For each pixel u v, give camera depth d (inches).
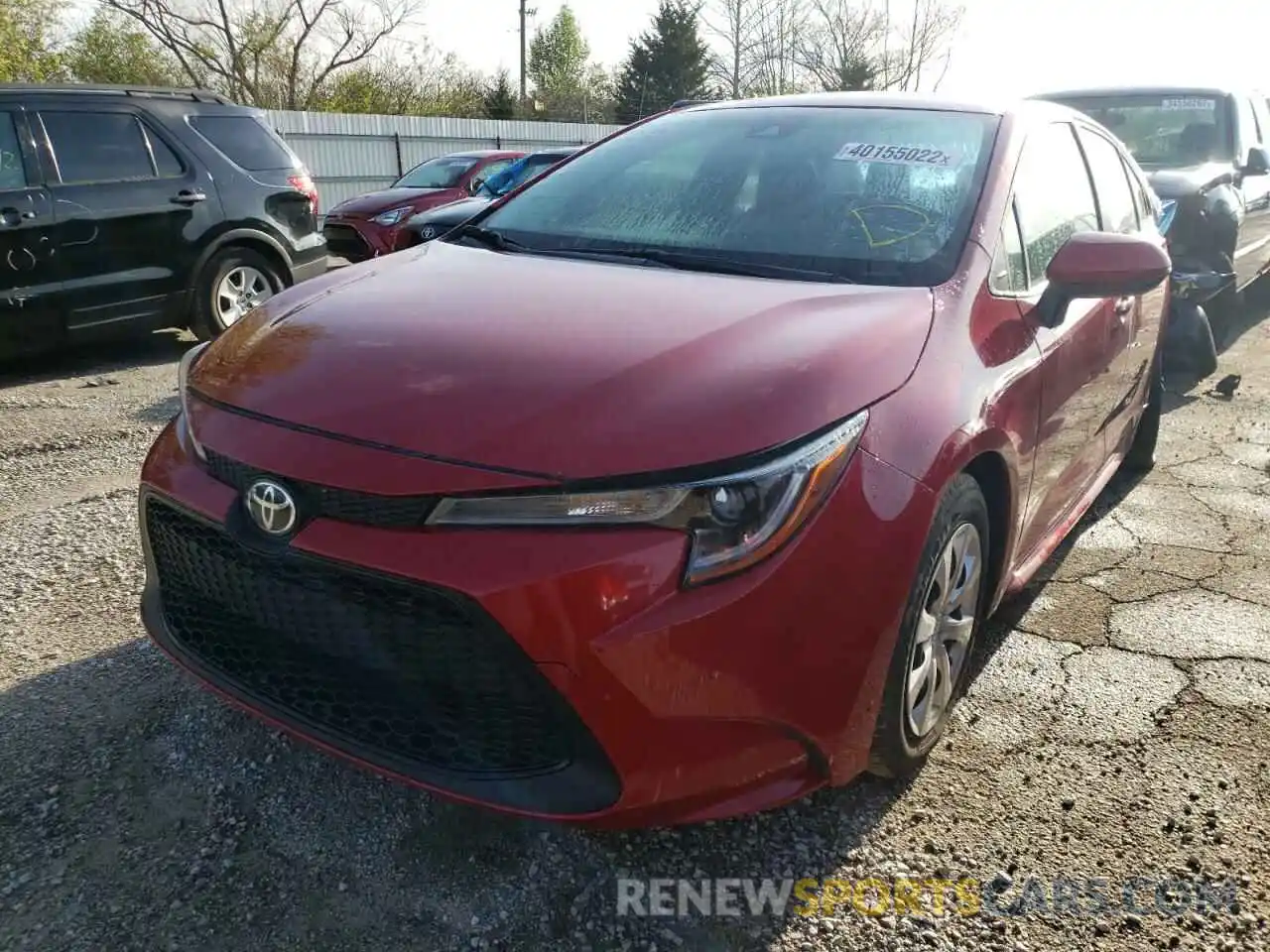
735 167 119.4
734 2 1498.5
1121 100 298.8
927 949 77.6
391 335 85.5
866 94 132.3
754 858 85.9
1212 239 246.4
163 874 81.5
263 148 285.3
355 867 83.0
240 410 80.4
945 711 97.8
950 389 85.8
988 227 103.9
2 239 231.6
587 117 1900.8
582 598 67.2
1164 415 229.0
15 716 101.0
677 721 69.7
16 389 235.3
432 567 68.4
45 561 136.9
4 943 74.2
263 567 76.5
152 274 257.8
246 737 98.7
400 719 74.4
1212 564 148.3
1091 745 103.6
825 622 73.5
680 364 77.2
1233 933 79.9
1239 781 98.4
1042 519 121.1
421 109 1510.8
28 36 1189.1
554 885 81.9
